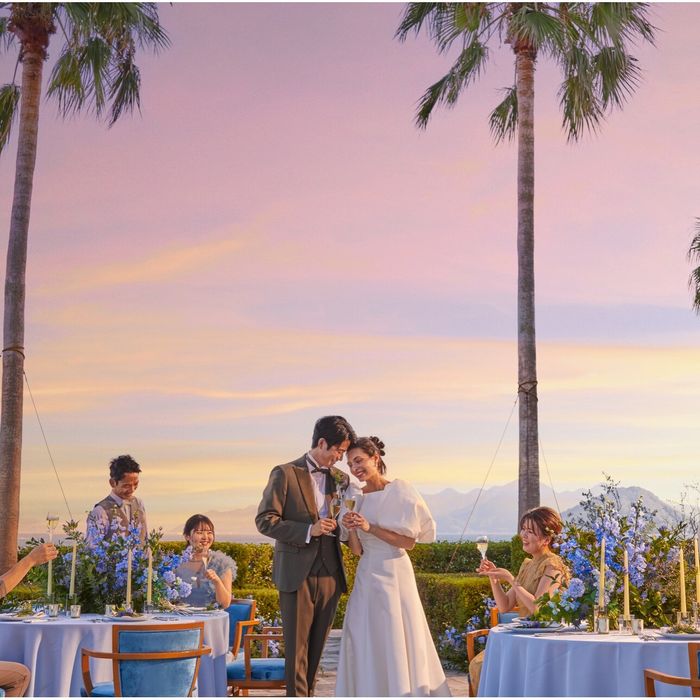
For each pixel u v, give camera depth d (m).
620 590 5.64
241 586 13.67
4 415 11.05
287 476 6.06
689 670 4.80
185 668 5.33
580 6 12.12
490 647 5.57
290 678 5.84
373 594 6.02
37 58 11.67
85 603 6.40
